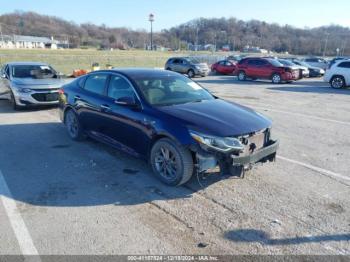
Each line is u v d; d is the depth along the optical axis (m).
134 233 3.38
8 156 5.64
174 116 4.38
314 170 5.13
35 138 6.77
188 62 25.12
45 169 5.06
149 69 5.97
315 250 3.15
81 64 34.12
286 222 3.62
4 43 111.19
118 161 5.41
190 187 4.45
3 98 10.77
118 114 5.09
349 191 4.41
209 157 4.03
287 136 7.16
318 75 25.67
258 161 4.43
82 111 6.09
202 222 3.60
